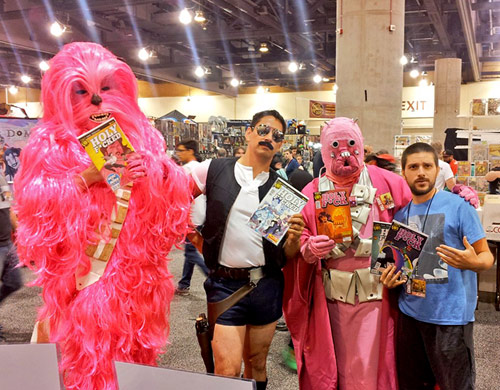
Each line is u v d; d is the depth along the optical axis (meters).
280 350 3.76
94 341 1.38
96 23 14.09
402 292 2.14
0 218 3.69
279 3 13.66
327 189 2.23
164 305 1.58
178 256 7.32
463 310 2.03
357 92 7.76
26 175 1.40
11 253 3.75
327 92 23.45
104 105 1.50
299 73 23.03
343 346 2.18
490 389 3.04
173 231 1.55
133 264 1.46
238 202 2.19
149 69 19.97
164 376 0.83
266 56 19.81
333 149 2.17
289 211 2.08
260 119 2.22
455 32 17.48
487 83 21.98
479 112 6.80
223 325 2.18
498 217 4.49
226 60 20.58
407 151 2.17
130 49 16.81
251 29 15.23
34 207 1.36
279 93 23.98
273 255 2.19
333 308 2.21
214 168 2.27
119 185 1.43
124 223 1.47
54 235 1.37
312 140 18.08
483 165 5.72
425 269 2.08
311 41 18.22
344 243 2.10
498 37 17.66
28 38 14.06
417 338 2.11
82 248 1.39
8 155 5.66
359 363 2.15
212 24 15.46
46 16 12.88
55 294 1.40
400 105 7.91
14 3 12.71
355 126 2.21
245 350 2.31
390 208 2.21
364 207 2.16
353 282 2.15
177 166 1.62
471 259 1.91
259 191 2.21
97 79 1.49
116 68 1.53
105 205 1.45
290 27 14.85
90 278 1.43
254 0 13.07
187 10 11.40
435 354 2.03
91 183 1.44
